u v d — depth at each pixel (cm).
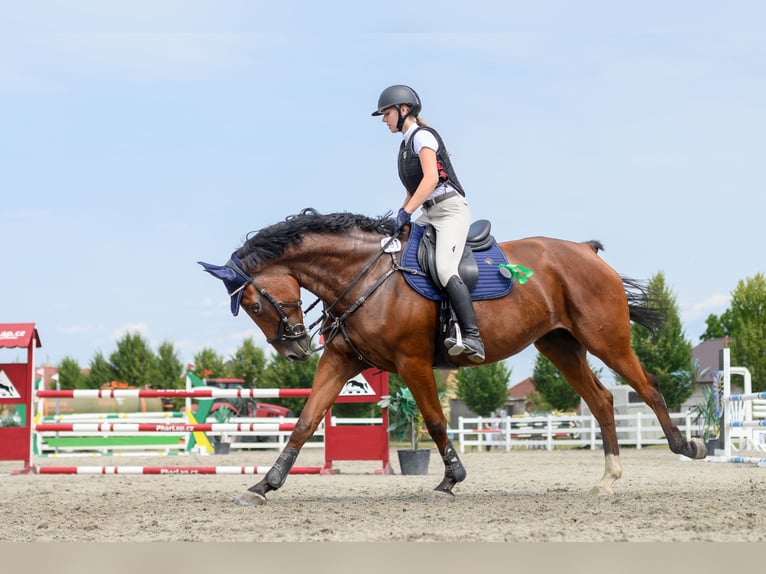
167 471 1348
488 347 802
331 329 800
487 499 835
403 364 782
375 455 1366
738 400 1683
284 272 791
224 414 2434
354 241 794
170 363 4672
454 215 789
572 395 4022
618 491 939
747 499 805
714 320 5678
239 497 801
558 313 830
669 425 833
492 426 3253
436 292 779
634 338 3616
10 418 2375
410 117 805
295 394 1363
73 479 1304
